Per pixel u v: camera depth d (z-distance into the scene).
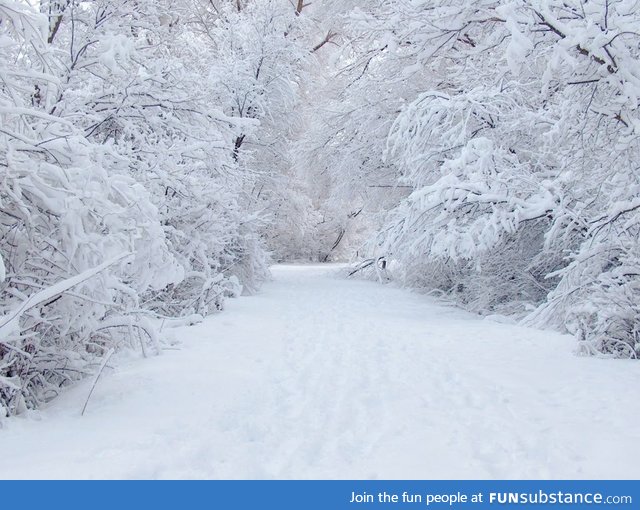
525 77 11.52
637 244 8.18
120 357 6.89
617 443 4.12
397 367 6.76
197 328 9.31
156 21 10.46
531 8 6.94
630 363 7.07
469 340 8.75
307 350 7.78
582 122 7.25
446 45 10.08
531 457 3.87
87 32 8.59
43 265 5.30
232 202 13.31
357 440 4.20
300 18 20.84
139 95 8.37
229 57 19.23
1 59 5.24
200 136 9.23
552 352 7.79
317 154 21.61
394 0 11.46
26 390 5.32
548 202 10.36
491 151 11.32
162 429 4.34
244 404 5.09
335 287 18.33
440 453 3.93
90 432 4.28
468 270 14.85
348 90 19.05
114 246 5.27
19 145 5.18
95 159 5.84
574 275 9.27
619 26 6.28
